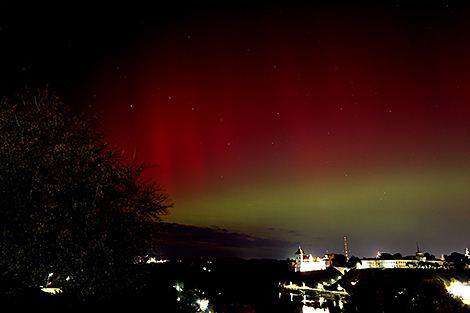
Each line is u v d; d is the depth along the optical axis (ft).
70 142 46.44
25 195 38.24
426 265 456.04
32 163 41.04
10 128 42.86
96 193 42.63
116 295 46.57
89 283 39.70
